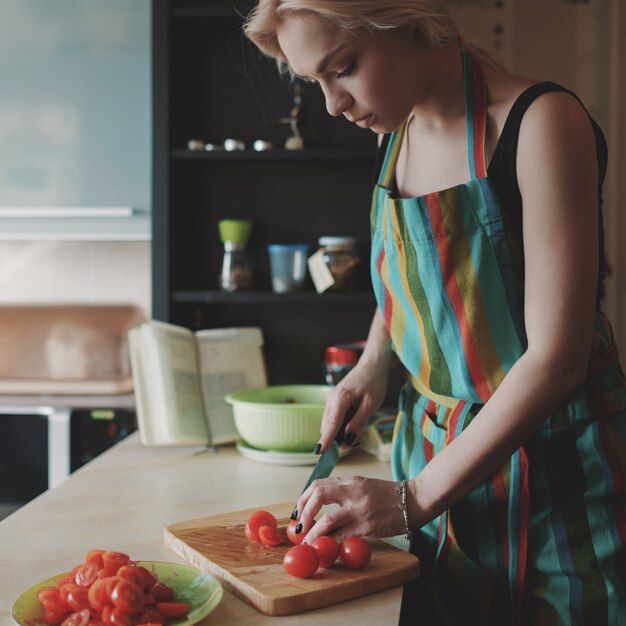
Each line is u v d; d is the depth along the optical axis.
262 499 1.29
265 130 2.09
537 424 0.93
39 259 2.59
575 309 0.91
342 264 1.92
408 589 1.11
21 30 2.12
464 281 1.06
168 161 1.89
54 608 0.79
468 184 1.03
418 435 1.18
